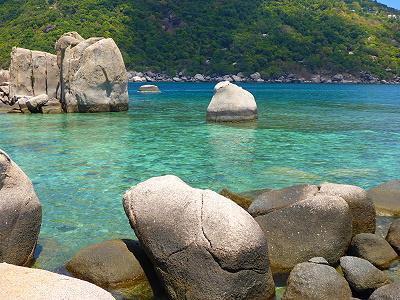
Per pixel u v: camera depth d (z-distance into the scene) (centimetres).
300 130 2008
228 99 2239
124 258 666
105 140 1716
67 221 886
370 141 1750
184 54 10425
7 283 436
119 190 1084
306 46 11075
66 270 680
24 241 703
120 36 9956
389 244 734
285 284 654
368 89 7288
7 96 2958
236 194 934
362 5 15662
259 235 599
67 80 2650
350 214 740
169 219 613
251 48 10781
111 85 2709
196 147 1583
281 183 1146
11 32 8594
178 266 591
